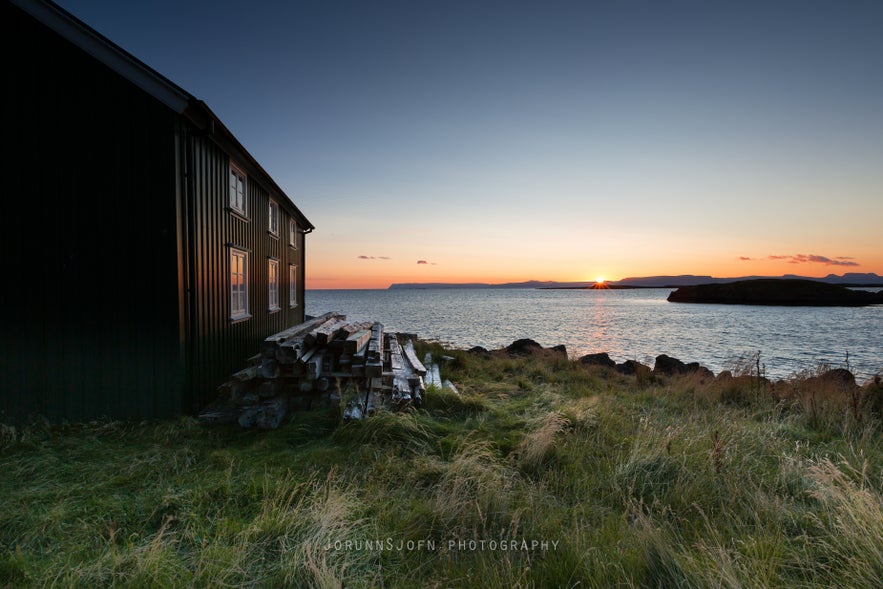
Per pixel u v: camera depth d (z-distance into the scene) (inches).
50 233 255.3
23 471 175.9
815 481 158.4
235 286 345.7
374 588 106.7
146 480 168.9
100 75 251.1
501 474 168.9
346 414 222.1
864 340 1182.9
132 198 253.3
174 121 253.6
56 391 254.1
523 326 1616.6
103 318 254.7
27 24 252.2
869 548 109.8
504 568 110.3
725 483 157.3
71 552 121.7
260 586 107.6
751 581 101.6
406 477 169.5
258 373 240.1
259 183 400.5
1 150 253.6
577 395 348.5
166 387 254.4
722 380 381.4
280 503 147.2
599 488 162.9
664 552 107.9
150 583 108.0
